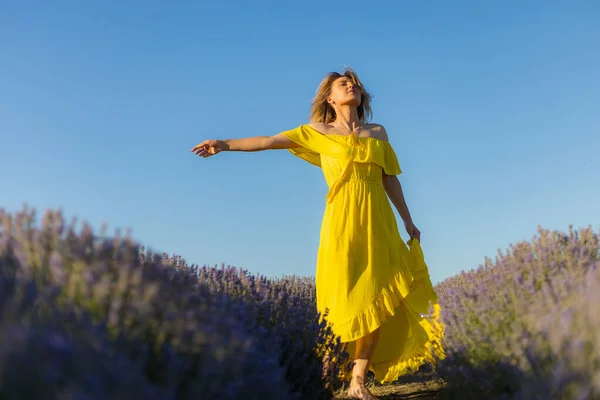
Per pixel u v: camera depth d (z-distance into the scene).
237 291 3.82
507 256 3.62
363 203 4.21
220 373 1.74
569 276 2.76
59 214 2.13
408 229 4.60
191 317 1.95
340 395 4.35
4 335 1.38
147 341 1.83
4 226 2.13
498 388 2.72
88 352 1.45
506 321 2.87
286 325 3.64
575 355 1.86
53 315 1.68
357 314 4.02
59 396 1.29
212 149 4.31
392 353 4.35
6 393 1.35
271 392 2.03
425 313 4.26
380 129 4.63
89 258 1.98
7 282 1.72
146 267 2.39
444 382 4.26
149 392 1.41
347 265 4.10
